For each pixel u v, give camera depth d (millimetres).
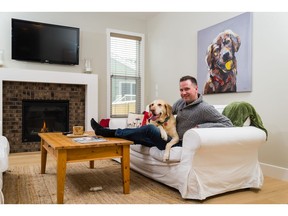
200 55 3658
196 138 1871
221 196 2055
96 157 2023
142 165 2557
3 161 1637
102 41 4754
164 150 2186
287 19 2564
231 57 3164
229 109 2414
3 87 3949
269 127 2738
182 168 1974
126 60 5059
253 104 2922
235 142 2008
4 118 3979
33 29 4098
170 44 4430
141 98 5156
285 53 2582
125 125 3389
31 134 4211
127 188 2104
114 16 4855
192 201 1932
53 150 2117
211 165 2004
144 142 2396
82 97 4582
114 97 4941
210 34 3482
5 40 4000
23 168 2947
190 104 2172
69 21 4465
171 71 4406
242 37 3018
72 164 3160
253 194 2109
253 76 2916
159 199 1976
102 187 2266
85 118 4574
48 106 4312
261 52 2826
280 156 2635
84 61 4590
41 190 2170
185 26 4039
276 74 2666
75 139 2207
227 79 3225
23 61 4109
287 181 2516
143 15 4879
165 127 2246
